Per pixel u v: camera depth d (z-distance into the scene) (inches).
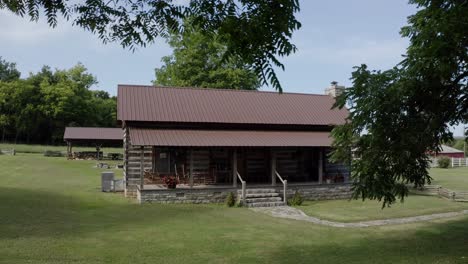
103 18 212.4
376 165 427.5
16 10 206.5
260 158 1050.1
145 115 938.1
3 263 386.6
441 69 372.5
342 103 446.9
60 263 397.1
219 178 1007.6
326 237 569.0
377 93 415.8
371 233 601.9
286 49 180.1
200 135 925.2
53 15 207.8
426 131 424.2
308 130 1074.7
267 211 808.3
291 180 1063.0
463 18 358.3
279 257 450.0
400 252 478.0
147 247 484.7
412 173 455.5
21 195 867.4
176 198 861.8
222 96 1122.0
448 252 479.5
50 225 584.7
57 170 1512.1
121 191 1016.2
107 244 492.1
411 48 449.4
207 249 482.6
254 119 1021.2
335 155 471.8
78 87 3321.9
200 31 202.5
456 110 452.8
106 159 2244.1
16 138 3316.9
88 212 721.0
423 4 466.3
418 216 766.5
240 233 583.5
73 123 3198.8
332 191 982.4
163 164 974.4
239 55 188.2
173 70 1800.0
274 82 181.9
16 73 4168.3
